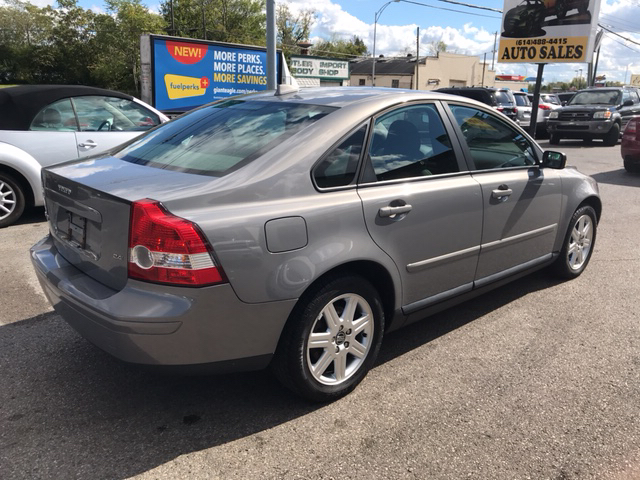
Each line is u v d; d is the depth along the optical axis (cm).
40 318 396
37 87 644
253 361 263
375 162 304
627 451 260
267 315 255
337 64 3438
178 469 243
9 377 317
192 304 235
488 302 444
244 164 269
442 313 422
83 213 270
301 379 278
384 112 315
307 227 263
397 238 305
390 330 329
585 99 1867
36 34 6062
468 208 347
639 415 289
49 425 273
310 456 253
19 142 617
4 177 613
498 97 1850
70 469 242
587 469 247
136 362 244
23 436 264
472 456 254
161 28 5397
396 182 310
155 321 232
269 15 984
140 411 287
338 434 270
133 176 274
